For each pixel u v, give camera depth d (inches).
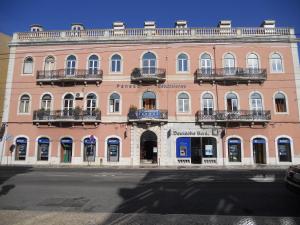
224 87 1141.7
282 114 1113.4
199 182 506.6
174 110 1133.7
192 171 804.6
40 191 424.2
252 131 1107.3
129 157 1111.6
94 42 1192.8
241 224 250.5
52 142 1144.8
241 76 1120.2
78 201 357.7
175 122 1125.1
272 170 874.8
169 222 256.2
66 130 1148.5
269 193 401.4
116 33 1192.8
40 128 1158.3
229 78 1122.0
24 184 490.6
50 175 634.8
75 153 1127.6
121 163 1107.9
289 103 1120.2
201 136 1112.8
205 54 1167.6
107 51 1188.5
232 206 329.1
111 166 1069.1
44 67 1202.6
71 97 1175.0
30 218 266.5
